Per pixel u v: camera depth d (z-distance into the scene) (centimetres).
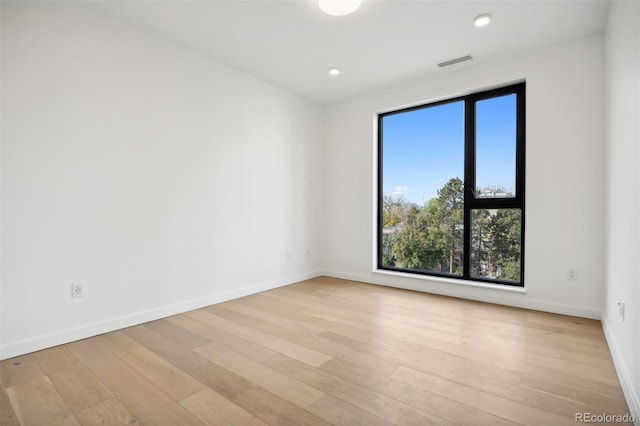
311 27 263
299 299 337
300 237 423
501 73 313
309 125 435
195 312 294
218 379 177
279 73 353
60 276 223
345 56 313
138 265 265
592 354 205
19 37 206
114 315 250
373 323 264
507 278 327
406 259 397
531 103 297
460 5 232
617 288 200
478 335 238
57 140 222
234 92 340
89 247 237
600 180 266
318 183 451
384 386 169
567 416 144
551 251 289
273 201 386
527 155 299
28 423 141
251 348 217
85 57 234
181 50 294
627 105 174
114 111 250
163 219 281
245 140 352
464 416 144
